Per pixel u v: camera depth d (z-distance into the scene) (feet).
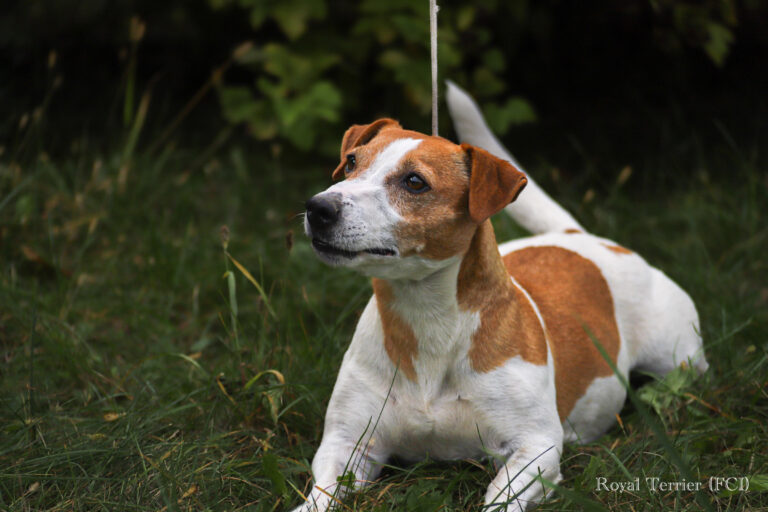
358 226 8.00
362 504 8.32
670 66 23.93
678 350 11.39
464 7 18.51
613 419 10.84
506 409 8.80
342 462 8.82
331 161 20.57
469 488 8.99
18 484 8.66
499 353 8.84
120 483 8.75
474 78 19.26
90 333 12.78
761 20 21.42
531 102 24.14
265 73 21.24
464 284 8.72
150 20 22.18
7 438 9.55
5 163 18.78
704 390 10.89
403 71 17.87
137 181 17.52
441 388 8.93
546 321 9.97
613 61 23.91
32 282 13.79
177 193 17.90
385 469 9.41
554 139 22.48
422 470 9.13
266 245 15.76
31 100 22.50
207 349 12.73
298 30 17.72
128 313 13.57
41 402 10.69
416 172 8.30
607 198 18.84
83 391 11.11
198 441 9.61
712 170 20.03
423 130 19.33
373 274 8.42
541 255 11.07
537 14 20.67
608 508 8.47
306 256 15.37
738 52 24.56
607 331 10.62
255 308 13.53
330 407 9.25
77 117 22.26
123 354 12.44
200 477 8.79
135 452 9.15
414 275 8.52
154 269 14.56
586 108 23.94
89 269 14.71
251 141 21.70
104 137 21.20
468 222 8.60
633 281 11.37
